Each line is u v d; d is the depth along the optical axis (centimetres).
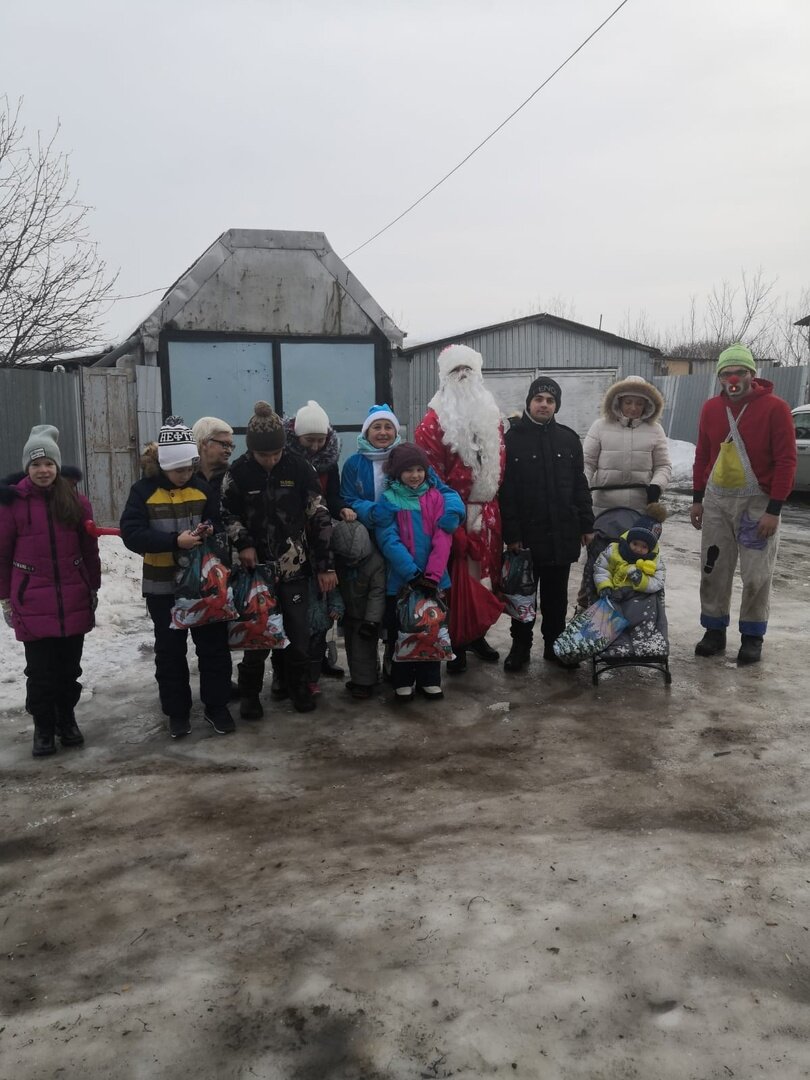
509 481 531
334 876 310
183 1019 238
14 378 903
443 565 480
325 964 259
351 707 491
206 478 503
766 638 612
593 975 250
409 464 473
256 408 452
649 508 518
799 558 962
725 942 263
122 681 537
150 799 379
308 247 1085
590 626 515
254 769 409
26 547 421
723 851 319
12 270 1245
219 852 332
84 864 327
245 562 452
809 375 1991
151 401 1025
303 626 473
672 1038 226
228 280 1059
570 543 534
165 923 286
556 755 414
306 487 471
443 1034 229
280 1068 220
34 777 407
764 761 400
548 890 295
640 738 432
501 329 1739
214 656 452
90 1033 234
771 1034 227
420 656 475
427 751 425
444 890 296
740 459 538
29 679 425
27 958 271
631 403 561
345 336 1110
